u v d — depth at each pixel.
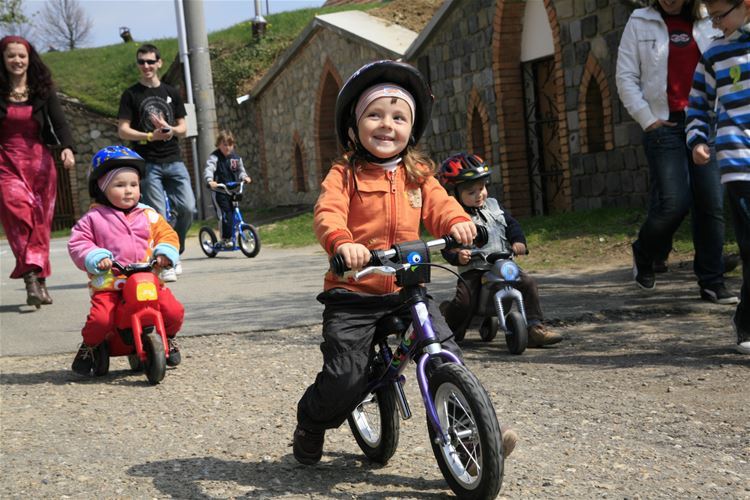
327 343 3.40
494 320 6.21
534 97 15.37
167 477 3.60
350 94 3.46
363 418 3.81
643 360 5.30
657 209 6.99
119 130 9.11
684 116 6.77
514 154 15.55
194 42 20.78
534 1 14.84
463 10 16.09
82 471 3.71
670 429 3.95
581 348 5.78
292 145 23.72
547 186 15.54
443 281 8.96
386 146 3.44
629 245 10.31
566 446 3.78
